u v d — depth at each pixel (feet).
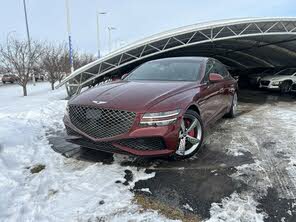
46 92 53.52
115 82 13.80
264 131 16.01
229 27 39.83
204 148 12.80
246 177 9.68
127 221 7.07
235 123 18.28
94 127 9.98
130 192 8.61
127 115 9.43
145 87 11.57
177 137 9.96
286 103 28.78
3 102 33.65
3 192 8.42
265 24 39.50
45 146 13.07
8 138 13.80
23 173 10.00
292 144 13.41
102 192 8.55
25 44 50.21
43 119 19.49
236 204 7.92
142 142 9.50
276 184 9.12
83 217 7.23
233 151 12.41
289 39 45.73
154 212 7.51
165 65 15.26
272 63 71.31
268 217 7.29
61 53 68.90
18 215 7.27
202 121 12.17
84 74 37.22
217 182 9.32
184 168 10.46
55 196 8.29
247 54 69.31
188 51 57.06
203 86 13.07
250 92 42.27
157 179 9.53
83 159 11.25
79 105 10.45
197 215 7.39
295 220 7.14
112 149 9.80
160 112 9.52
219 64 18.34
